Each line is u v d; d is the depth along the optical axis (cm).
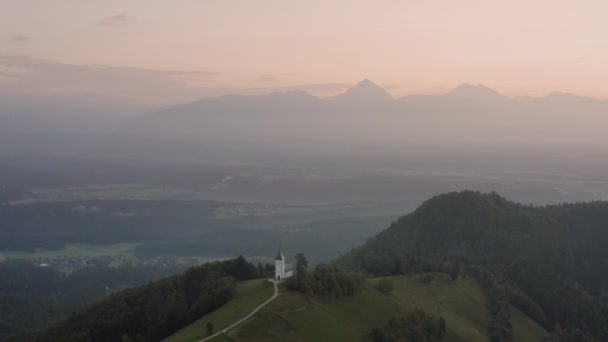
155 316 17425
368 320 15962
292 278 16712
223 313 15112
